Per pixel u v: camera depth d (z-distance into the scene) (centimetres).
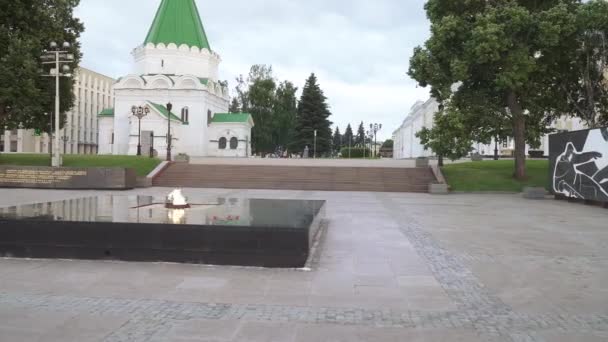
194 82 6366
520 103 2988
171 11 6688
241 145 6619
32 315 580
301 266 833
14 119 3372
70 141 9781
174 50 6556
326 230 1263
